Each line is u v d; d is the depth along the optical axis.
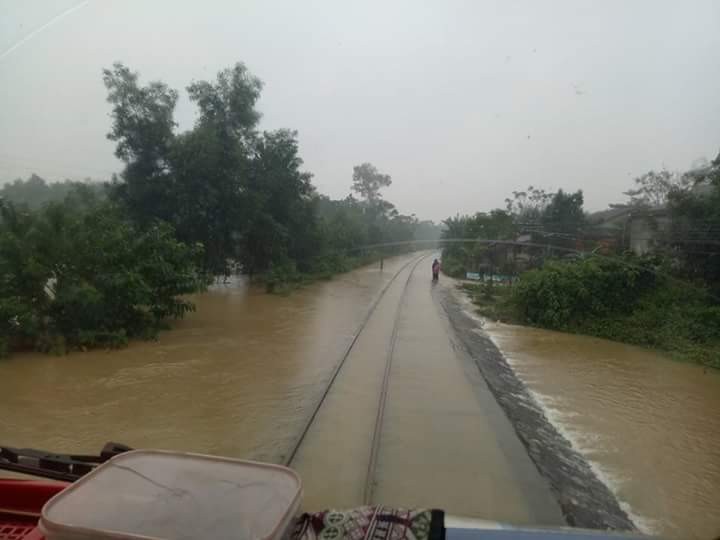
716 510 5.05
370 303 20.28
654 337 13.81
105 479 1.93
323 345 12.02
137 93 18.91
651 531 4.59
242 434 6.36
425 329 15.17
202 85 21.11
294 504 1.80
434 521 1.80
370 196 70.25
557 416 8.05
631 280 15.76
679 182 17.31
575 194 27.59
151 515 1.71
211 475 1.97
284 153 24.17
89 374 8.96
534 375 10.73
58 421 6.71
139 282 11.45
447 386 9.11
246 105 21.33
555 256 21.77
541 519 4.60
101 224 11.87
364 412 7.42
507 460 5.90
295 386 8.55
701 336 13.21
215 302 19.05
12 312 9.77
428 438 6.51
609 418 7.93
